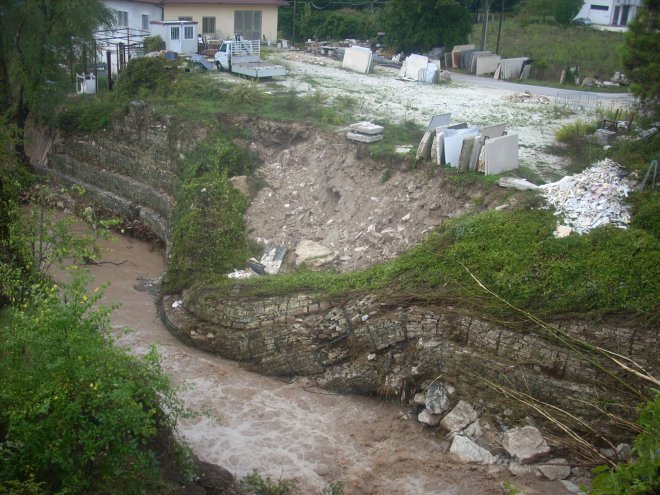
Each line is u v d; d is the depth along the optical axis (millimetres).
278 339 15812
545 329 13469
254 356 16094
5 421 9508
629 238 14391
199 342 16766
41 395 8922
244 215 20938
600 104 27266
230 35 38656
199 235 19141
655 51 19156
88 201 26922
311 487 12523
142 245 23906
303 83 30047
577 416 12992
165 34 33188
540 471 12523
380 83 31047
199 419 14250
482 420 13523
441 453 13320
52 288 10172
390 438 13867
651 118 19719
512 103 27797
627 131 21469
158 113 25906
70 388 9109
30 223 14969
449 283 14844
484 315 14031
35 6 26906
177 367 15969
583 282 13734
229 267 18672
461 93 29578
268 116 24547
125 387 9109
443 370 14188
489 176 17906
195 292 17391
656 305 12977
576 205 15742
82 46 29422
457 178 18078
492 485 12453
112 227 24703
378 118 24500
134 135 26703
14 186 17906
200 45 35000
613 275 13609
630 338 12922
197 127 24516
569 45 40125
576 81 32406
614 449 12375
